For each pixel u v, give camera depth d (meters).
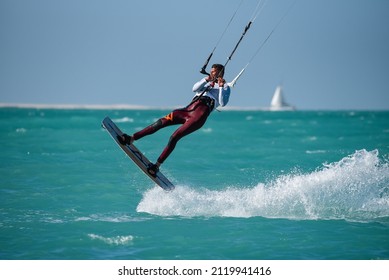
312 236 39.91
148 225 42.56
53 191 55.25
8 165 71.56
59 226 42.03
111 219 44.34
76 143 99.19
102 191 55.59
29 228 41.41
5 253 36.19
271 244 38.16
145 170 42.00
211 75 41.50
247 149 96.69
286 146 103.75
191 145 102.94
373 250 37.00
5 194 53.62
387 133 145.88
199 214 45.94
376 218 44.66
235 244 38.12
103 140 105.62
